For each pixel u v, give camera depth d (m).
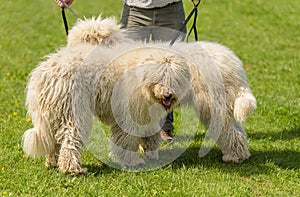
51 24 14.56
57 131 5.72
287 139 7.07
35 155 5.88
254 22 14.72
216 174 5.98
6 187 5.56
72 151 5.71
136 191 5.48
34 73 5.77
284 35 13.35
